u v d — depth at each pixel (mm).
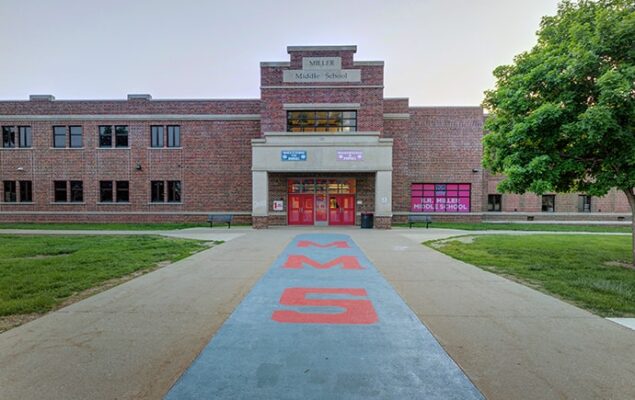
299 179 23328
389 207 20672
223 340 4402
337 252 11500
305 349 4152
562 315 5402
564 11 10023
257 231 18906
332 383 3389
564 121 8945
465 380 3469
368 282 7488
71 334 4582
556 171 9320
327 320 5156
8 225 23125
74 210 25234
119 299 6156
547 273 8297
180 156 25031
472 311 5594
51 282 7152
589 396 3193
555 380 3471
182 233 17688
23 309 5477
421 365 3777
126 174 25172
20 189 25516
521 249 12102
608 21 8328
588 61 8281
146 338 4461
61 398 3125
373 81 22766
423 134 26000
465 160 25922
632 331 4750
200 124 25078
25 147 25438
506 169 9984
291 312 5516
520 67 10203
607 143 8500
